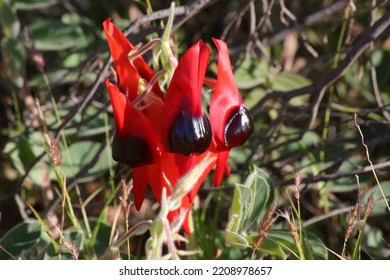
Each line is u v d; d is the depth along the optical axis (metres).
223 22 5.71
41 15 6.30
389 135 4.50
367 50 5.49
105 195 4.68
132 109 2.89
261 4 5.46
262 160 4.71
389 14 4.06
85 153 4.64
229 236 3.40
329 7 4.93
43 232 4.05
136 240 4.81
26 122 5.08
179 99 2.86
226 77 3.04
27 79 5.24
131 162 2.98
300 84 5.16
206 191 4.53
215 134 3.04
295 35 5.71
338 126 5.44
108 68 4.16
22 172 4.68
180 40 4.76
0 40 5.37
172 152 2.91
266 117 5.54
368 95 5.42
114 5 6.08
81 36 5.46
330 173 4.58
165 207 2.60
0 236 4.97
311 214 4.84
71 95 4.80
